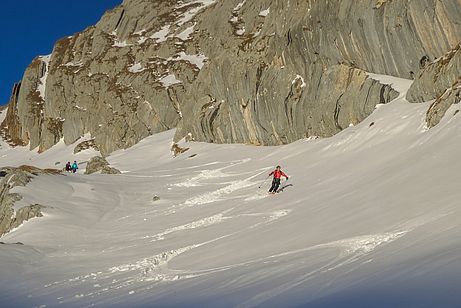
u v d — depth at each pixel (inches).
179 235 740.7
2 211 1026.1
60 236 874.1
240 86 1728.6
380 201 559.2
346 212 567.8
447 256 283.9
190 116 2068.2
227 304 324.5
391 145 893.8
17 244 796.0
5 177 1165.1
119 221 953.5
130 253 680.4
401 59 1170.6
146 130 2687.0
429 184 546.9
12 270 649.0
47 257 733.9
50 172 1316.4
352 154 996.6
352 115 1227.2
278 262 423.2
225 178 1255.5
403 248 348.8
